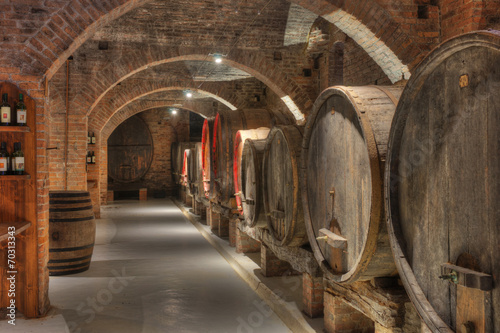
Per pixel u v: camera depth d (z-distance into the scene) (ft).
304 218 12.07
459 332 6.27
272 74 31.01
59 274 19.01
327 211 10.73
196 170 37.11
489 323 5.72
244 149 18.67
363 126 8.50
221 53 30.30
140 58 29.86
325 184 10.84
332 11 19.33
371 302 9.41
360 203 9.04
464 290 6.18
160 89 40.27
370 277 9.13
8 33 13.82
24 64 13.84
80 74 30.07
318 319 12.81
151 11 29.58
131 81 39.40
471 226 6.03
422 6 19.33
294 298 14.85
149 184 62.08
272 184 15.28
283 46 31.09
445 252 6.56
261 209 16.55
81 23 14.73
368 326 11.44
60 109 30.01
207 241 27.84
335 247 9.59
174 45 29.91
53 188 30.07
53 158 30.04
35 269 13.87
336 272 10.35
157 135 62.18
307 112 31.58
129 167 60.64
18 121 13.52
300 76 31.50
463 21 17.46
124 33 29.73
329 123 10.58
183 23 29.78
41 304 13.92
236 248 22.35
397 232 7.63
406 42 19.08
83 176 30.45
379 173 8.19
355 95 9.21
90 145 38.42
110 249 25.16
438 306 6.74
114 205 51.11
